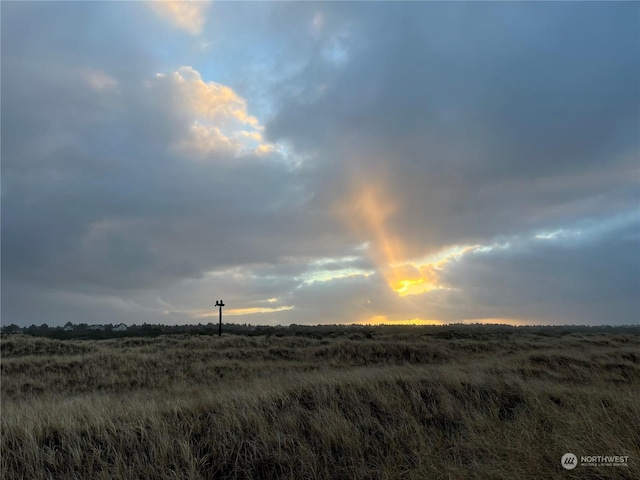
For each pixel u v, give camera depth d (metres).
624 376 14.77
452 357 22.86
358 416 6.78
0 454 5.23
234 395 7.60
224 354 23.14
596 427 5.89
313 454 5.46
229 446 5.71
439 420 6.90
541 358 17.62
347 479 5.10
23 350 23.69
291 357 23.42
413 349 23.59
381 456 5.55
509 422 6.65
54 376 16.66
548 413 6.85
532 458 5.22
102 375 17.05
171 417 6.58
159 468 5.10
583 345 28.20
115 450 5.49
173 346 26.64
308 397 7.70
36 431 6.01
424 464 5.26
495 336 39.91
